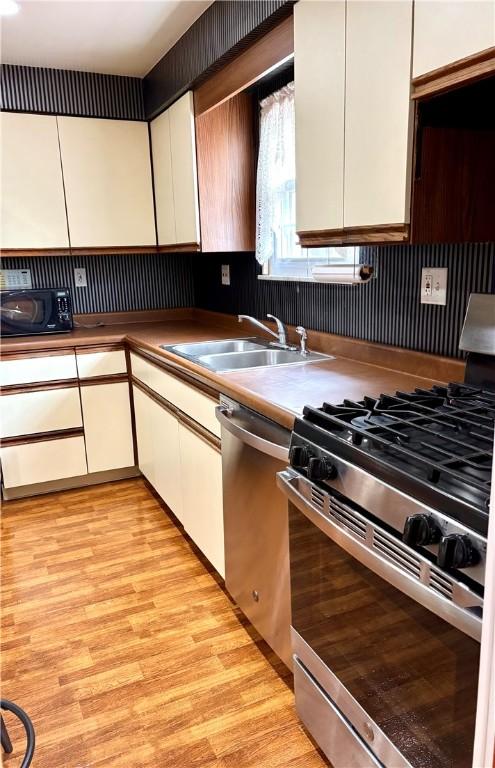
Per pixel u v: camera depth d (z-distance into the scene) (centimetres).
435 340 170
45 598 216
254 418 162
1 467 295
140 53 270
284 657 163
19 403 292
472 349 146
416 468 98
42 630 197
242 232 276
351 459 111
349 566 117
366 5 131
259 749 147
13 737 152
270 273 270
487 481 88
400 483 97
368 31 131
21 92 286
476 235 136
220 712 159
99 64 287
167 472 260
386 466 101
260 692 166
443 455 100
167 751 147
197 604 210
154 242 330
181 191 279
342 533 113
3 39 248
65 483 320
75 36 246
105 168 312
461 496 86
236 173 270
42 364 293
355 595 117
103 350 305
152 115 305
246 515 175
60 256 333
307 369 194
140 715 159
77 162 305
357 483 107
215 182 265
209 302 350
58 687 170
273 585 163
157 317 367
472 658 86
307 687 141
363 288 201
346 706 124
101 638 192
